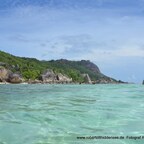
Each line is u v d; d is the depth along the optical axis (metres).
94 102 24.38
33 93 39.69
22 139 10.63
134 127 12.80
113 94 35.22
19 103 23.84
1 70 132.75
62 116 16.31
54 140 10.40
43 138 10.73
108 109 19.33
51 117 15.98
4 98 29.41
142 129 12.36
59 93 39.19
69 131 11.98
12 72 138.25
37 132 11.84
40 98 29.45
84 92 41.59
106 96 31.52
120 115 16.45
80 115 16.59
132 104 22.48
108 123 13.93
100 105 21.92
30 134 11.47
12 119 15.29
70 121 14.57
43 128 12.72
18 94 37.03
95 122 14.21
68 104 22.94
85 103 23.61
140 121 14.44
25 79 153.88
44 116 16.36
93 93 38.28
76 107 20.69
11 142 10.20
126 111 18.20
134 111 18.20
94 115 16.52
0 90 51.25
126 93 37.53
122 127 12.80
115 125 13.37
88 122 14.27
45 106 21.52
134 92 40.19
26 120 14.97
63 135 11.21
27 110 19.05
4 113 17.56
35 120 14.94
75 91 45.69
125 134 11.32
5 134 11.52
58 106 21.53
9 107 20.73
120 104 22.55
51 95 34.38
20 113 17.59
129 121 14.40
